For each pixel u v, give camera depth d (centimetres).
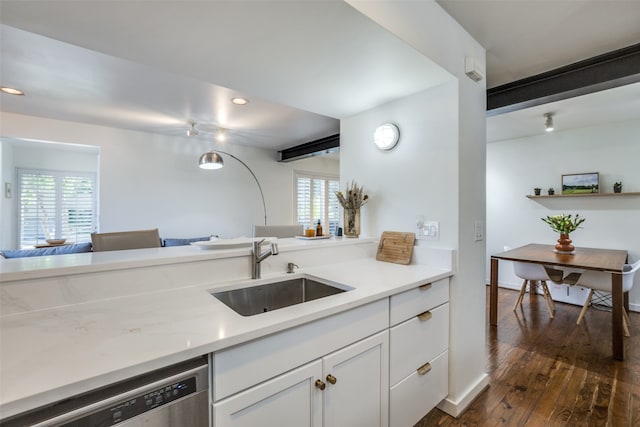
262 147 513
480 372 200
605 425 165
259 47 137
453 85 175
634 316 341
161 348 76
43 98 276
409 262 190
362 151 231
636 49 192
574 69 215
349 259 201
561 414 175
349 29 124
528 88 236
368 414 127
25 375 63
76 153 476
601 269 257
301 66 156
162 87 250
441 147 182
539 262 298
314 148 466
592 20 167
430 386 162
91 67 212
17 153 431
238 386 87
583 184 390
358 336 122
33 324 92
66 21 117
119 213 391
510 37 184
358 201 223
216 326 91
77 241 472
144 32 126
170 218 430
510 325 315
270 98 201
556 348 261
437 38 155
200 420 81
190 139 447
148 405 73
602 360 239
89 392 68
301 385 102
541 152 427
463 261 181
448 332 177
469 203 186
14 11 111
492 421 170
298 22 119
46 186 452
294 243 185
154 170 417
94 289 113
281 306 159
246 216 505
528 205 440
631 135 360
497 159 468
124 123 362
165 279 129
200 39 132
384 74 167
